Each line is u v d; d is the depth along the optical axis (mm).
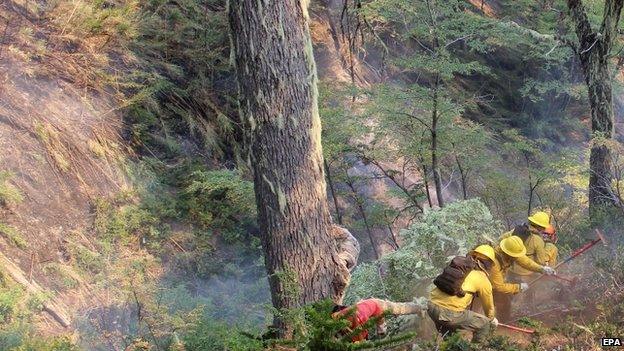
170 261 10320
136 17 12258
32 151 10000
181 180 11586
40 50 10992
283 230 6383
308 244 6371
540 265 6750
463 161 11320
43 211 9625
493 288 6371
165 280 9992
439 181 10953
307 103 6418
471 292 5699
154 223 10609
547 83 16359
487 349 5188
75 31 11555
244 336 5363
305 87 6406
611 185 10500
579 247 8922
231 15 6387
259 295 9938
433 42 11688
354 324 5059
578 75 18469
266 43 6258
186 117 12312
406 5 11273
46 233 9414
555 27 16797
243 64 6367
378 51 17109
